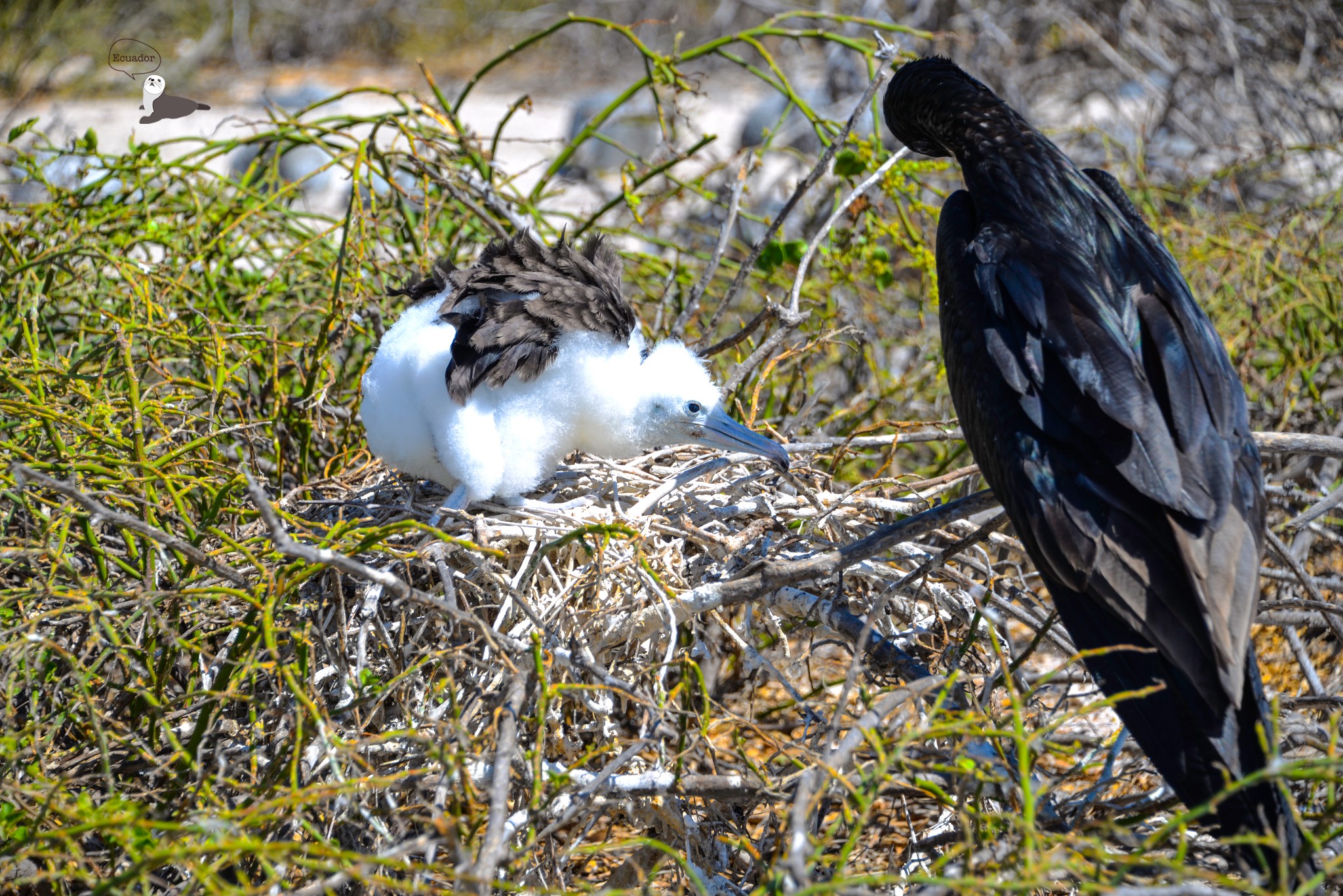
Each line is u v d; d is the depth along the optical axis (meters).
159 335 7.96
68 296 9.56
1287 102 15.73
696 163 18.72
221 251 9.89
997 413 6.03
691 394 7.50
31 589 6.17
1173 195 13.41
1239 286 11.45
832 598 7.07
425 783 5.85
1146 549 5.47
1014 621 9.81
